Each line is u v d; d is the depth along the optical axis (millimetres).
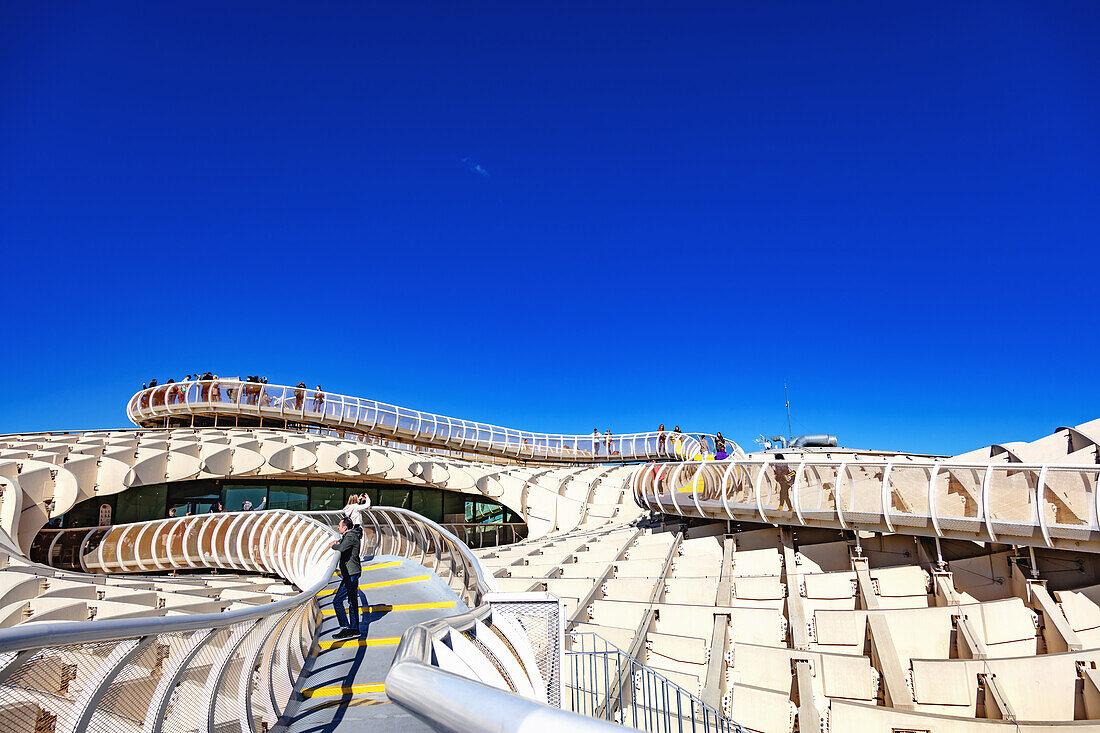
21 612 14195
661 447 38469
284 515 19891
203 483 31078
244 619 4875
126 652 3500
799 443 38438
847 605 14422
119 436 30266
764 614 13922
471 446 40250
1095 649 10859
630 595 16641
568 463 40844
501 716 1187
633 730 960
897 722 10594
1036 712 10891
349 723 5559
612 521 28672
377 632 8867
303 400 36688
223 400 36312
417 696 1644
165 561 21406
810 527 16984
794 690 12242
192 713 4344
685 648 13375
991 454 19688
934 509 13438
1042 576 13172
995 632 12609
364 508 20250
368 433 38500
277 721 5672
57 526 26812
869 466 14742
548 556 20516
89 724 3246
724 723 10648
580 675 8445
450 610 10062
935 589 13977
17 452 25969
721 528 20188
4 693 2861
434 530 15586
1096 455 15906
